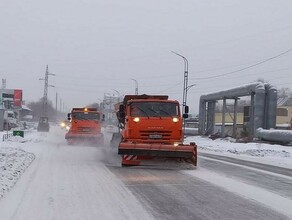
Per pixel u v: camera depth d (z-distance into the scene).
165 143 16.80
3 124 59.19
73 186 11.12
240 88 47.84
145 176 13.64
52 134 51.59
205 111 59.50
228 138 48.91
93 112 31.09
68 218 7.63
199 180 13.07
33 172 13.77
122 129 20.50
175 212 8.41
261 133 42.53
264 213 8.55
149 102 17.27
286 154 28.88
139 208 8.66
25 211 8.07
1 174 12.06
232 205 9.29
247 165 19.73
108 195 9.99
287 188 12.14
